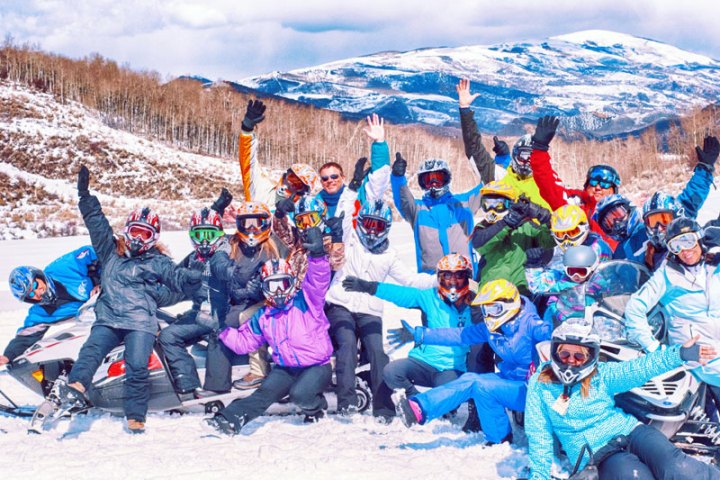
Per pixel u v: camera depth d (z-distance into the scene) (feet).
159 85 440.04
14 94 354.33
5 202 202.39
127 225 22.15
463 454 19.70
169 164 314.14
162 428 21.94
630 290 20.04
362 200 25.50
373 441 20.93
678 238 18.69
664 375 17.63
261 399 21.66
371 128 25.46
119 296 22.12
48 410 21.04
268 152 419.95
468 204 27.12
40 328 24.31
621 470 16.10
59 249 81.46
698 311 19.07
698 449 17.93
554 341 16.52
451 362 22.71
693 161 211.61
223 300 22.99
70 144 311.06
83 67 417.69
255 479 17.58
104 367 22.47
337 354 23.34
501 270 23.47
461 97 27.68
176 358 22.62
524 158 25.66
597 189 24.38
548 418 17.21
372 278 24.03
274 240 23.94
